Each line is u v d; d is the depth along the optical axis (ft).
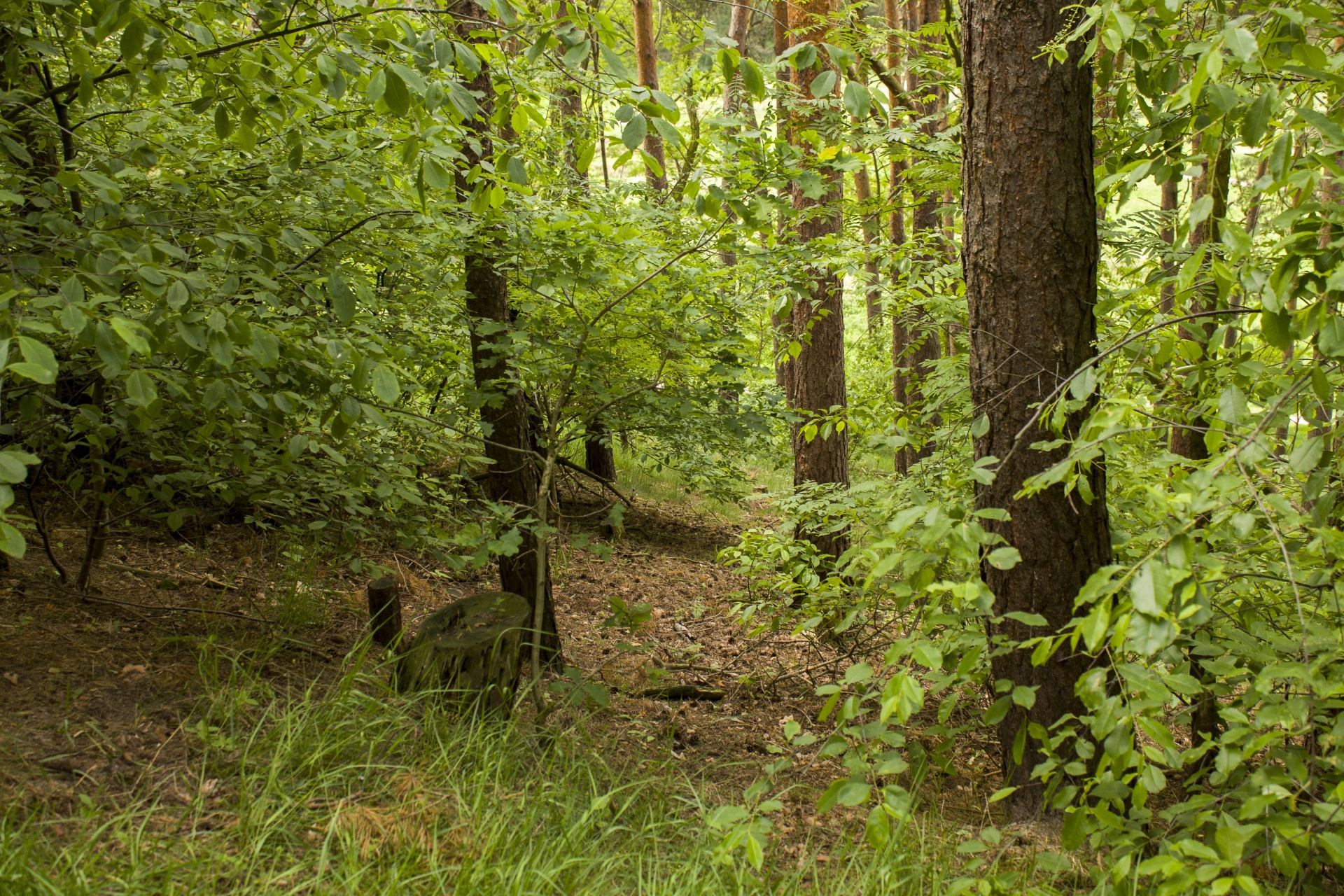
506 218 14.15
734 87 18.86
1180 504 6.57
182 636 13.32
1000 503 11.68
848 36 18.60
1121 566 6.64
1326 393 7.02
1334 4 8.76
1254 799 6.80
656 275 14.79
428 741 11.75
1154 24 9.37
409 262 13.88
